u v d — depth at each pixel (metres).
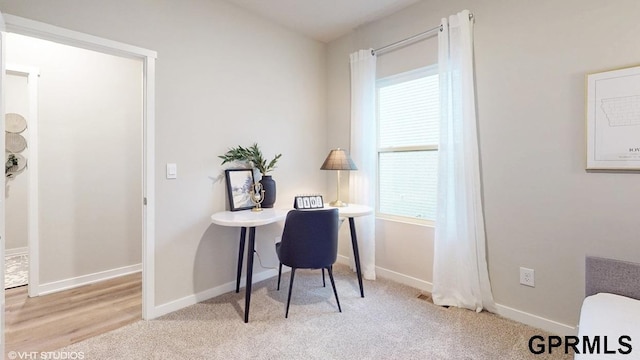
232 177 2.75
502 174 2.28
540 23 2.07
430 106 2.79
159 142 2.32
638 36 1.74
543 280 2.11
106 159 3.16
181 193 2.45
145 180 2.26
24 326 2.20
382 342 1.98
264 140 3.03
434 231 2.71
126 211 3.30
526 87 2.14
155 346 1.94
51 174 2.82
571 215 1.99
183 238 2.47
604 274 1.75
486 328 2.14
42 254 2.77
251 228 2.29
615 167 1.81
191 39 2.48
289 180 3.28
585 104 1.90
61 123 2.87
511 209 2.24
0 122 1.62
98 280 3.10
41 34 1.84
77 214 2.97
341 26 3.21
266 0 2.71
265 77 3.03
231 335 2.06
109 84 3.17
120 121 3.25
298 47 3.33
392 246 3.05
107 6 2.06
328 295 2.69
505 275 2.29
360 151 3.18
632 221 1.78
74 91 2.95
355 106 3.22
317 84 3.54
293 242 2.28
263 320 2.26
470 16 2.38
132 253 3.35
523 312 2.21
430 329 2.13
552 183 2.06
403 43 2.87
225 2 2.71
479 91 2.37
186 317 2.31
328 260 2.35
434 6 2.63
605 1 1.83
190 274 2.53
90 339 2.02
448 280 2.50
